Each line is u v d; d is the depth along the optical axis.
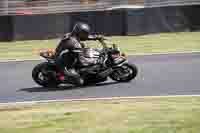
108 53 27.23
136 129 17.02
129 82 27.64
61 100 23.94
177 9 52.22
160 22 52.00
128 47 44.00
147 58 36.69
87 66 26.95
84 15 51.06
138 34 51.34
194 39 47.09
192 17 52.44
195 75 29.03
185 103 21.52
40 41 50.59
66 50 26.92
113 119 18.75
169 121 18.00
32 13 55.81
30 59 39.53
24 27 51.19
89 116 19.47
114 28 51.09
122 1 56.75
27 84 28.73
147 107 20.88
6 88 27.88
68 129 17.44
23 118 19.78
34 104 23.22
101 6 56.62
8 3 55.44
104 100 23.30
